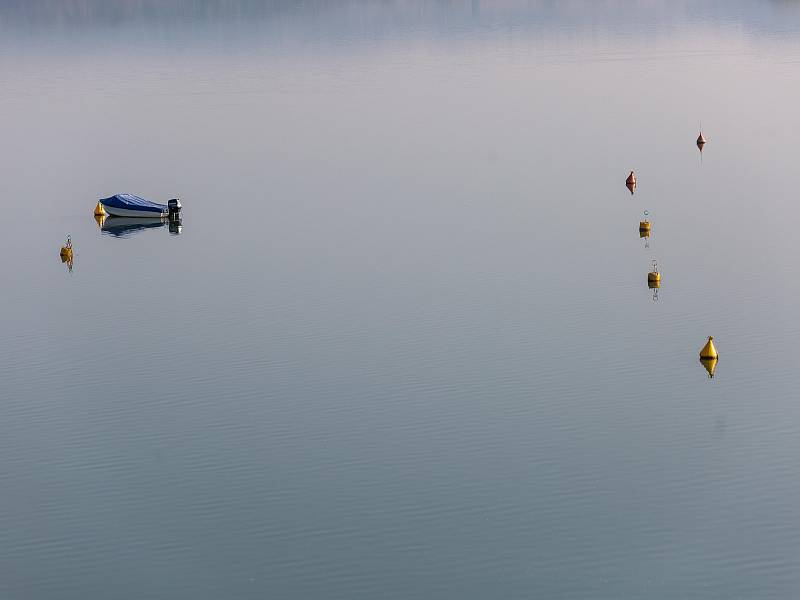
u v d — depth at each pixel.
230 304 78.25
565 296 77.00
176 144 130.25
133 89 172.75
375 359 67.94
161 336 73.12
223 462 57.09
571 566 48.25
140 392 65.06
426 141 127.00
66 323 76.31
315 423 60.59
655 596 46.22
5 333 74.75
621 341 69.31
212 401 63.53
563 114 140.00
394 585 47.47
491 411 61.09
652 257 84.31
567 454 56.69
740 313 73.06
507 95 155.12
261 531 51.31
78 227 99.31
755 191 101.44
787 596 46.09
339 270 84.12
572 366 66.12
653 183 105.44
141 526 52.00
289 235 93.56
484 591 46.91
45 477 56.28
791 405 60.78
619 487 53.66
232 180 112.75
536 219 95.12
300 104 153.38
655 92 152.88
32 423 61.84
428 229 93.44
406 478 55.00
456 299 77.06
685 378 64.25
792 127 126.69
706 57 186.00
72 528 52.00
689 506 52.06
